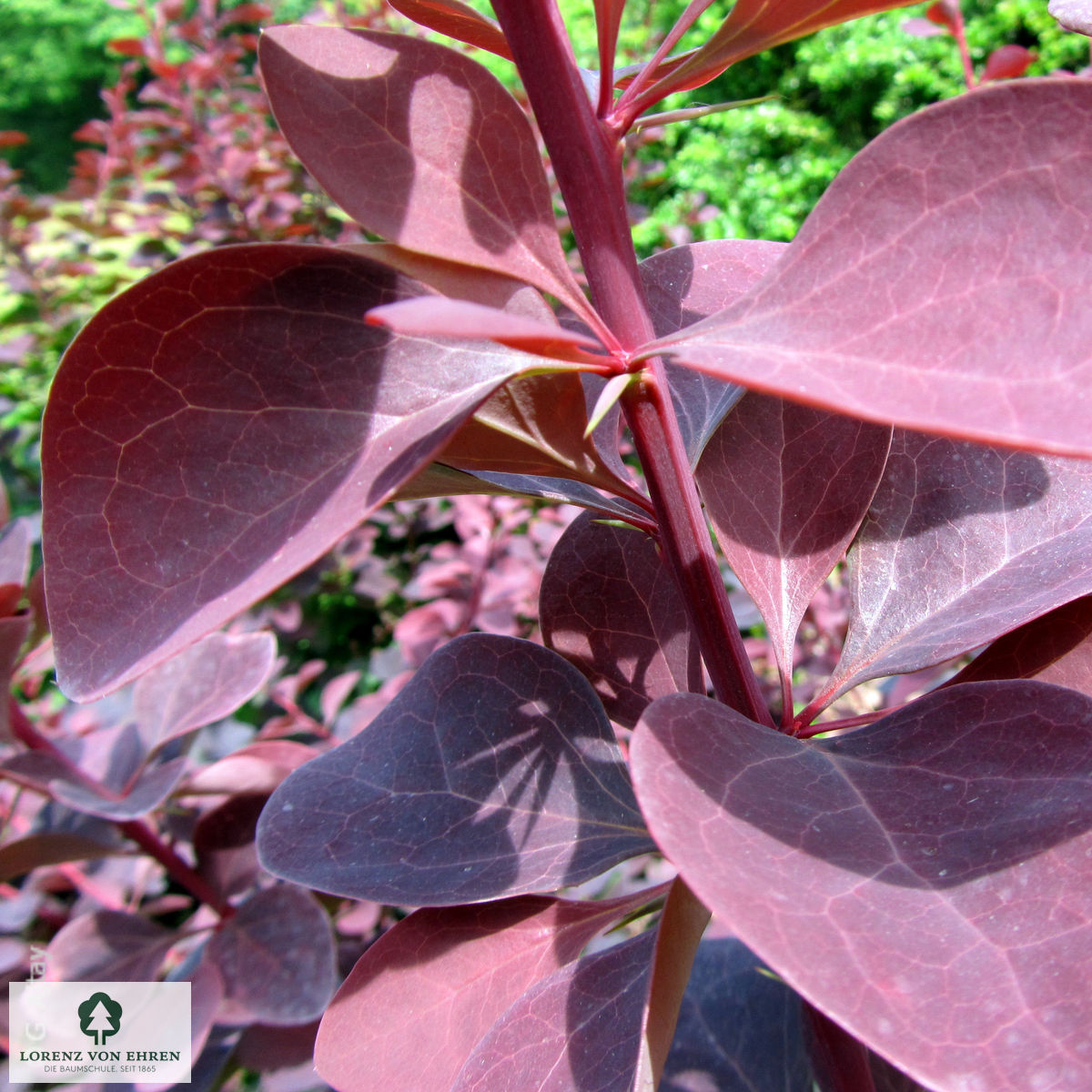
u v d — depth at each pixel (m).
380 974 0.09
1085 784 0.06
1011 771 0.07
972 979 0.06
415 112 0.08
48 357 0.53
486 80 0.08
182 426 0.07
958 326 0.06
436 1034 0.09
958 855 0.06
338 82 0.08
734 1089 0.12
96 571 0.07
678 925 0.07
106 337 0.07
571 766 0.09
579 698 0.09
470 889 0.08
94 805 0.15
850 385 0.06
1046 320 0.06
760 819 0.06
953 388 0.06
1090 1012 0.05
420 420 0.07
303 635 0.47
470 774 0.09
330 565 0.42
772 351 0.06
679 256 0.10
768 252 0.10
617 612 0.10
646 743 0.06
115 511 0.07
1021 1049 0.05
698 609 0.08
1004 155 0.06
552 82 0.07
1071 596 0.08
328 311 0.07
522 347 0.07
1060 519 0.09
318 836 0.09
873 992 0.05
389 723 0.10
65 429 0.07
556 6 0.07
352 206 0.08
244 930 0.17
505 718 0.09
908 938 0.06
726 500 0.09
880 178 0.06
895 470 0.09
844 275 0.06
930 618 0.09
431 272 0.08
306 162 0.08
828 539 0.09
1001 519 0.09
